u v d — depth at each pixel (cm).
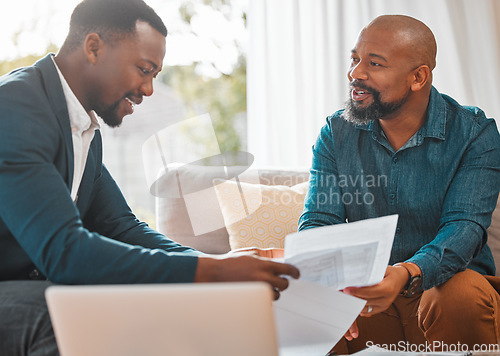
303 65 282
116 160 334
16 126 108
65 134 120
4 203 103
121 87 126
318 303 104
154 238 146
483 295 130
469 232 140
